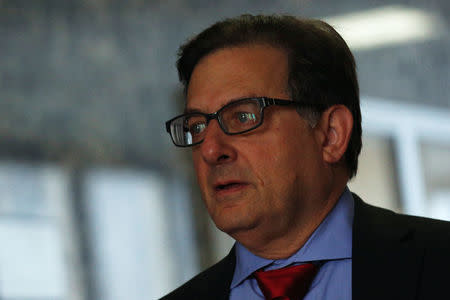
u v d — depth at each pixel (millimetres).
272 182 5688
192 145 5875
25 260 14203
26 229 14336
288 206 5742
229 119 5770
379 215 5973
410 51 21203
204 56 6047
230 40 5984
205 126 5898
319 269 5891
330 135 6043
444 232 5590
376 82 20516
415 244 5535
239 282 6117
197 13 18000
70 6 16031
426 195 20609
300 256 5910
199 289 6316
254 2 19031
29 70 15164
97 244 15062
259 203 5672
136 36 16844
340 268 5828
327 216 5980
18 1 15359
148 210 15930
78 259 14773
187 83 6312
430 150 21047
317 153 5926
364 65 20359
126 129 16094
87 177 15305
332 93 6043
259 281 5930
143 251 15633
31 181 14641
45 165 14852
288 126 5805
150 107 16578
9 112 14703
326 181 5961
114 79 16250
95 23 16312
